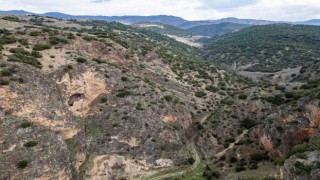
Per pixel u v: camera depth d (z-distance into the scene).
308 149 62.38
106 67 106.50
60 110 85.06
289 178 59.56
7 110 73.75
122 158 84.81
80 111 93.25
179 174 82.12
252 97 105.19
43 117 78.94
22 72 83.81
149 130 92.44
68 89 92.12
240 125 97.81
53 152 72.50
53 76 90.62
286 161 63.19
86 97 95.62
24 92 79.31
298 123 80.94
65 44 121.75
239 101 107.06
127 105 97.44
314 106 79.12
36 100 80.50
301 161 59.50
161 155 88.06
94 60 109.81
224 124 99.69
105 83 100.38
